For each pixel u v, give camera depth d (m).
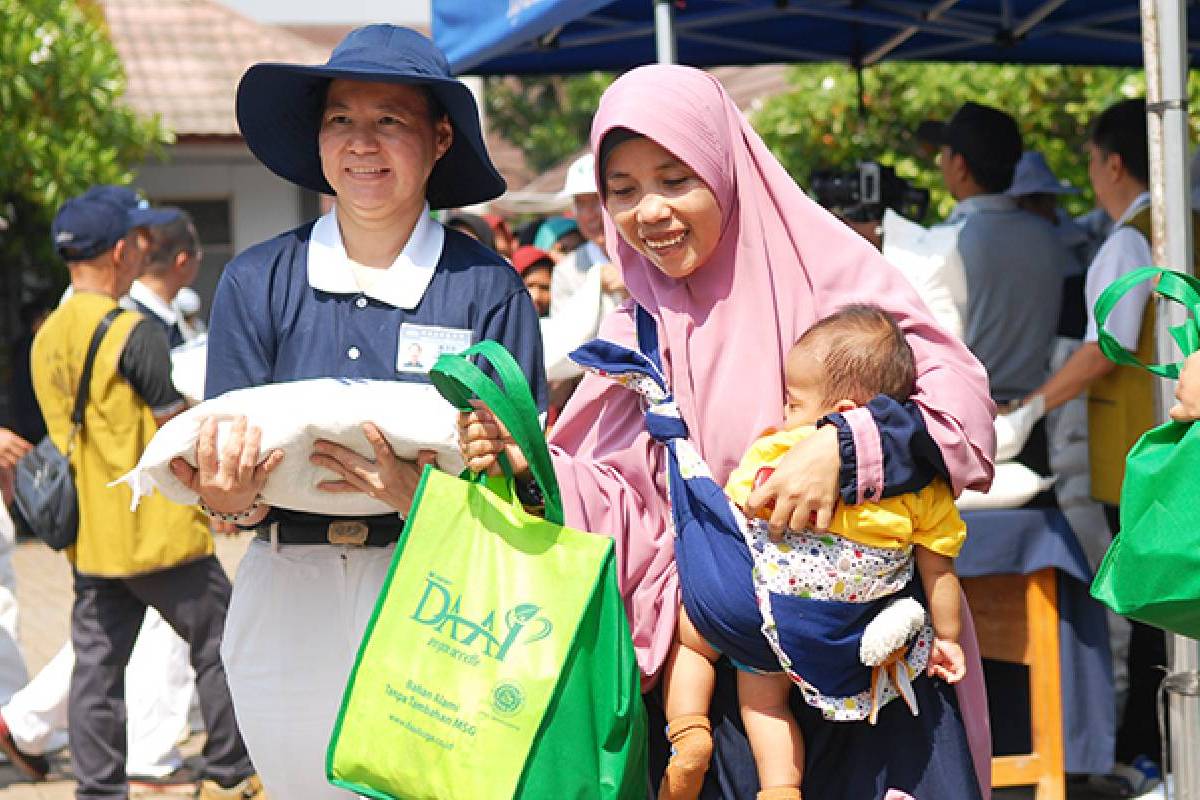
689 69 3.18
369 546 3.52
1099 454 5.44
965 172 5.81
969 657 3.14
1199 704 3.88
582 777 2.82
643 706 2.95
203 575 5.67
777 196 3.19
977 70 11.59
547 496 2.95
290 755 3.59
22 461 5.66
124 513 5.55
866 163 6.31
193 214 18.02
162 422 5.61
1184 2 3.94
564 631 2.84
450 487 3.02
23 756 6.30
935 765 3.04
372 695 2.94
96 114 14.56
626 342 3.33
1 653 6.36
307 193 18.17
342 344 3.50
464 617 2.90
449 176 3.77
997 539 5.17
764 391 3.13
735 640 2.98
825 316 3.17
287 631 3.54
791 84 12.91
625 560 3.20
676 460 3.10
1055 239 5.81
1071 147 11.52
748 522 2.99
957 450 2.96
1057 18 7.74
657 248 3.13
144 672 6.58
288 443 3.28
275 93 3.60
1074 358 5.29
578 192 7.75
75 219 5.77
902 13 7.38
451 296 3.53
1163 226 3.95
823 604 2.92
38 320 9.02
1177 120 3.93
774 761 3.03
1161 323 3.96
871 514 2.91
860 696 2.98
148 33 19.53
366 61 3.43
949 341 3.13
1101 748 5.36
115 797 5.66
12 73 13.65
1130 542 2.96
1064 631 5.34
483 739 2.82
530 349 3.57
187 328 7.19
